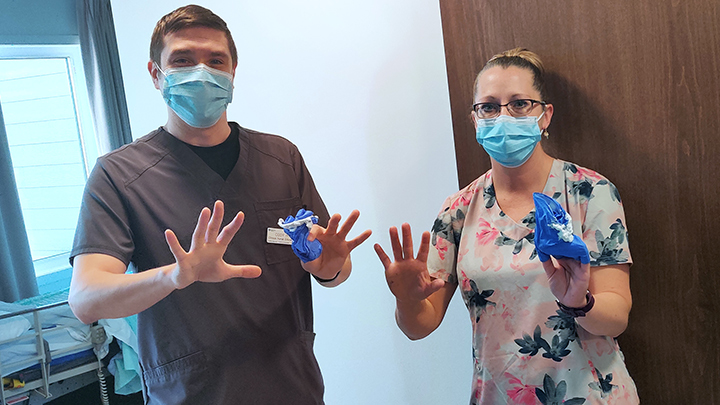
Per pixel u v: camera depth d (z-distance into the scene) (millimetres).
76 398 3254
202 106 1121
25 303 3146
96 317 1007
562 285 979
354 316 1837
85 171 4117
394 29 1608
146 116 2113
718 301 1209
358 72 1695
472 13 1444
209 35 1135
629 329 1334
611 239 1095
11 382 2613
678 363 1276
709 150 1181
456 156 1528
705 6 1145
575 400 1075
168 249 1141
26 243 3406
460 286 1234
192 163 1195
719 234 1190
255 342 1152
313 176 1840
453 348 1657
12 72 3734
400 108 1636
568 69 1328
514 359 1136
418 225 1657
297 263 1246
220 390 1118
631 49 1240
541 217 905
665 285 1272
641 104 1246
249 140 1271
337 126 1763
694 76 1176
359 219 1772
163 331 1129
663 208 1252
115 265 1070
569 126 1349
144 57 2062
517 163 1169
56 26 3824
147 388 1179
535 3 1346
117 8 2090
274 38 1835
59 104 3977
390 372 1796
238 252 1177
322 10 1724
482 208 1246
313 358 1263
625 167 1288
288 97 1843
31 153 3844
